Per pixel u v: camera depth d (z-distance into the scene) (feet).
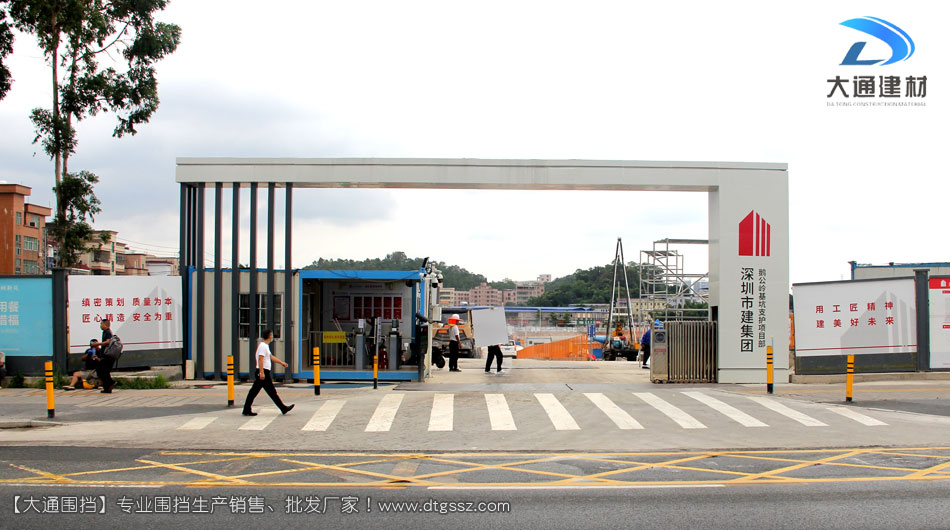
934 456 36.70
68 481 30.73
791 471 33.09
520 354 149.38
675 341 65.67
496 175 66.23
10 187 190.80
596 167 66.03
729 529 24.11
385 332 73.10
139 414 48.78
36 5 82.84
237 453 37.09
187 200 68.74
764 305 66.28
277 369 66.90
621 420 47.01
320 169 67.00
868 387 62.54
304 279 69.41
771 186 66.64
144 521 25.09
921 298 67.05
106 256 187.83
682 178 66.18
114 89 88.38
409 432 43.16
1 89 85.66
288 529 24.23
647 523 24.76
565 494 28.71
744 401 54.24
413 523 24.88
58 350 62.75
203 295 68.39
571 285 385.09
